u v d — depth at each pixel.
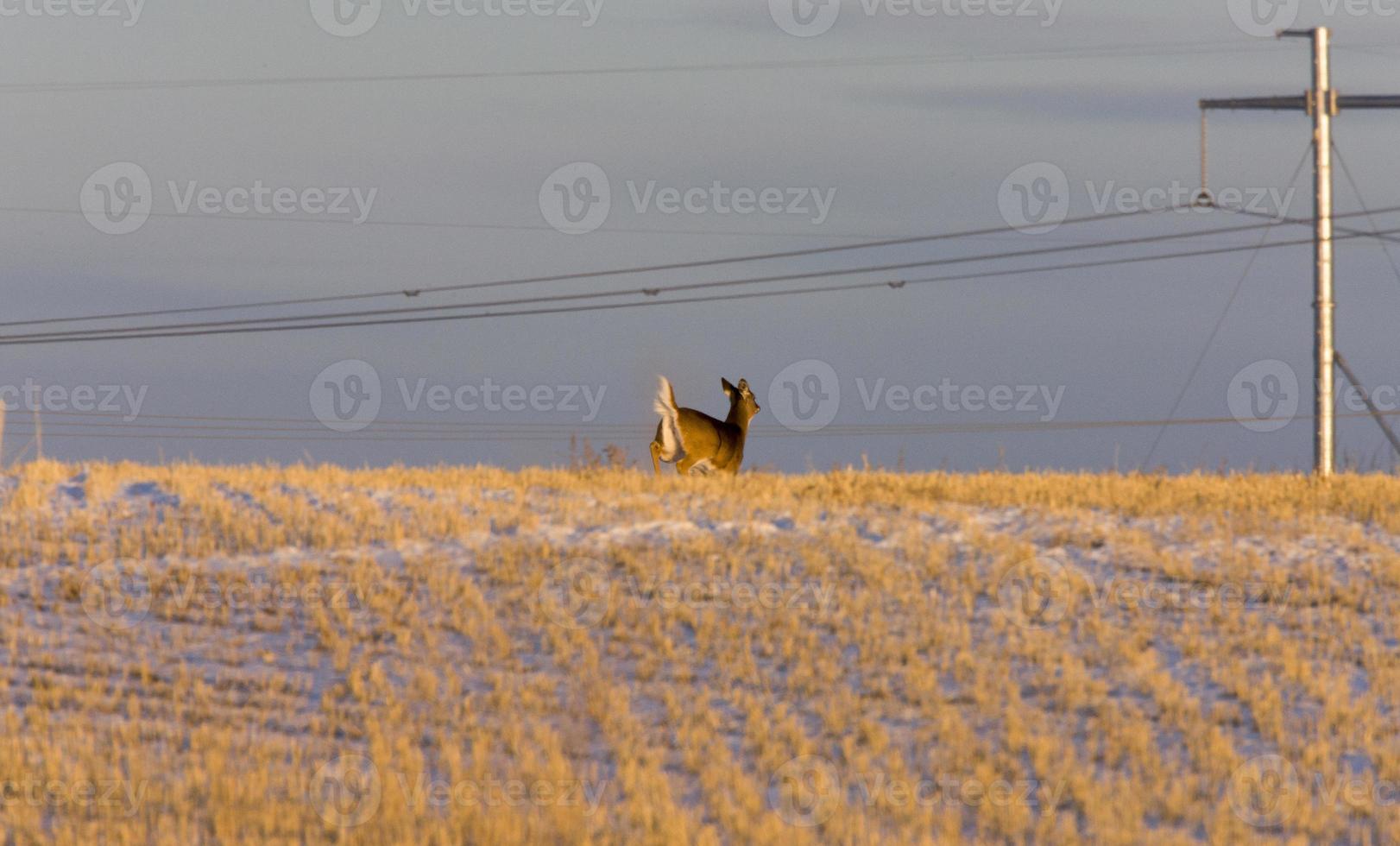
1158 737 65.38
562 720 65.38
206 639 73.44
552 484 99.38
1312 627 77.62
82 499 91.62
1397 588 82.31
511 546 85.50
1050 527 90.81
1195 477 105.94
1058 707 67.69
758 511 93.06
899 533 88.81
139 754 60.16
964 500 97.38
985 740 64.00
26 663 69.75
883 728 64.56
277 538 85.94
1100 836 54.06
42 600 76.88
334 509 91.75
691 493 96.81
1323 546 88.38
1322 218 118.31
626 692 67.81
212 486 94.88
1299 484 103.12
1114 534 89.50
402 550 85.19
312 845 52.09
